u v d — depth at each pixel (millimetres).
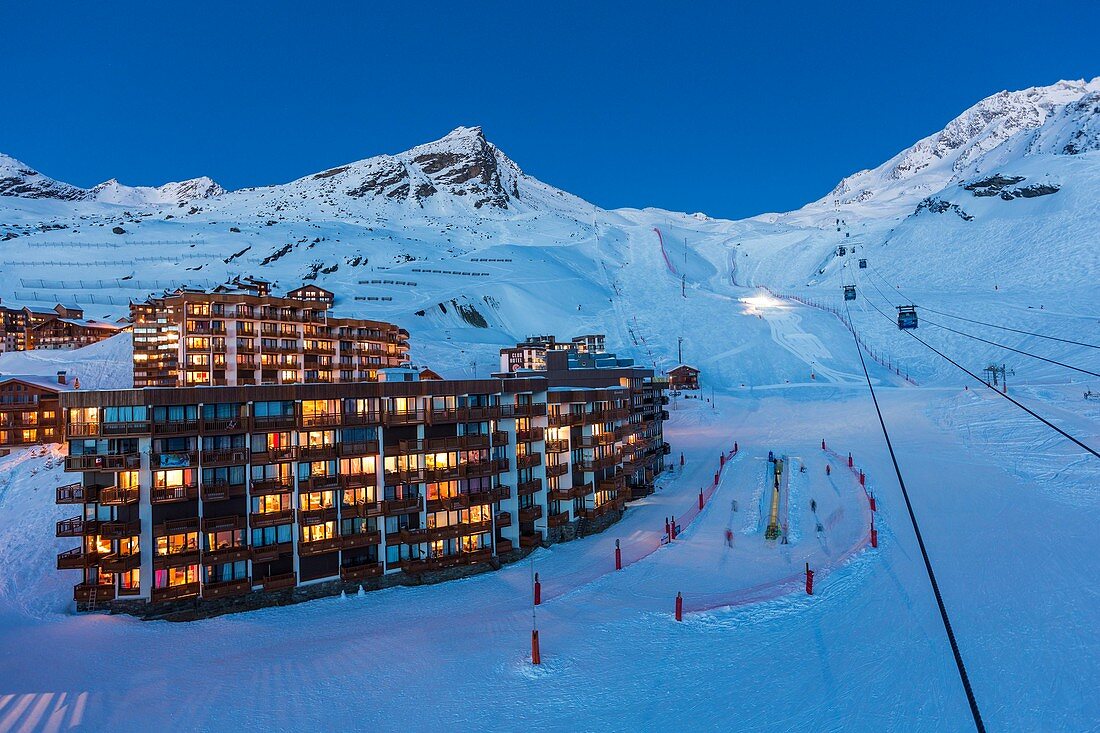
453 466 49500
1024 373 123438
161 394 41406
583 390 60969
